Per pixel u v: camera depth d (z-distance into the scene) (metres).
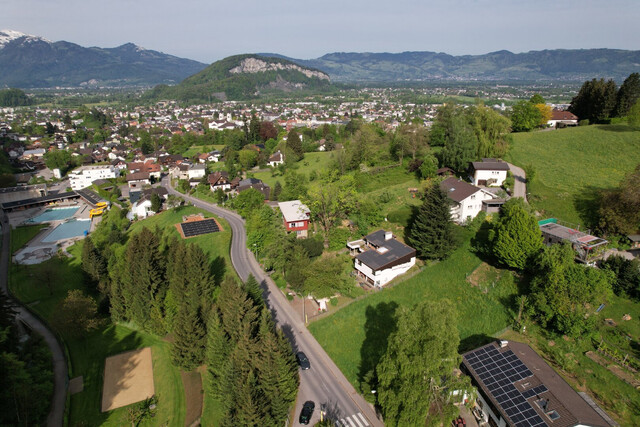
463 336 52.75
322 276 63.00
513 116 118.62
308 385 49.97
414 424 36.78
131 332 67.69
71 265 92.62
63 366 60.56
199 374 55.69
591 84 120.88
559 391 40.44
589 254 56.28
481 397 43.00
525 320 52.56
